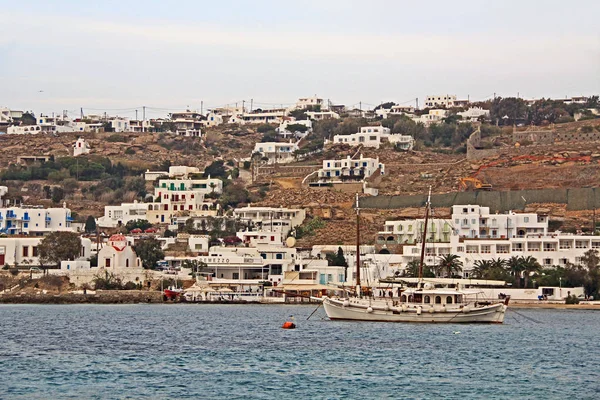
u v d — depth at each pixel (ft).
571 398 478.59
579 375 544.21
